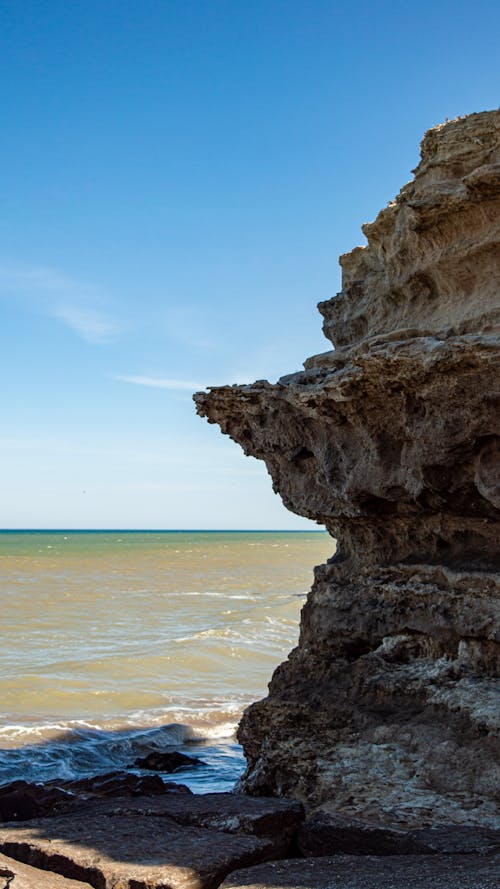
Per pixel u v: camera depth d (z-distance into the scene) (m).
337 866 7.96
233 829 9.19
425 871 7.61
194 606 52.59
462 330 11.52
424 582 12.02
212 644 34.72
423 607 11.82
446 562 11.94
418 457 11.34
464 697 10.51
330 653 13.26
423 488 11.52
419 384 11.06
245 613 47.72
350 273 15.59
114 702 24.27
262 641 36.34
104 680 27.20
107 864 7.84
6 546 166.38
